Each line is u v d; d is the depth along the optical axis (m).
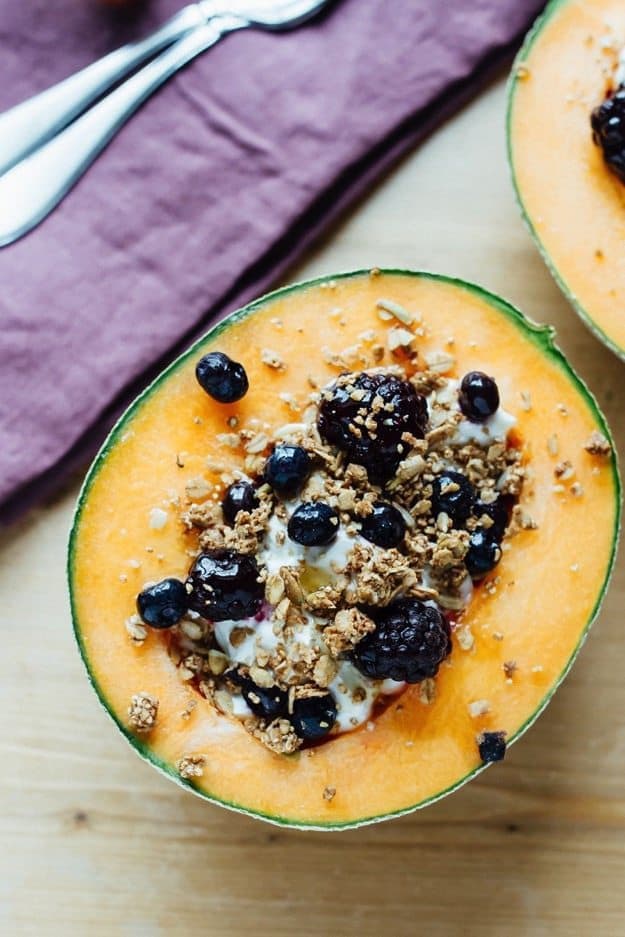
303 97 0.53
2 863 0.51
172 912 0.51
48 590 0.52
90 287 0.52
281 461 0.45
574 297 0.48
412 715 0.46
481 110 0.53
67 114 0.52
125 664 0.45
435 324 0.47
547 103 0.49
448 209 0.53
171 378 0.46
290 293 0.46
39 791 0.51
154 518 0.46
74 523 0.46
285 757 0.45
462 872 0.51
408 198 0.53
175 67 0.52
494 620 0.46
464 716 0.46
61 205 0.52
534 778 0.52
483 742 0.45
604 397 0.53
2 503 0.51
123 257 0.52
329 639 0.44
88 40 0.52
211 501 0.46
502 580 0.46
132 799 0.51
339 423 0.45
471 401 0.46
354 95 0.53
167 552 0.46
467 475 0.47
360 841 0.51
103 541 0.46
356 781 0.45
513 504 0.47
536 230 0.49
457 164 0.53
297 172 0.52
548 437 0.46
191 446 0.46
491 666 0.46
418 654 0.44
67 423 0.51
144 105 0.52
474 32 0.53
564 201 0.49
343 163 0.52
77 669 0.52
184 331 0.52
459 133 0.53
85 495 0.46
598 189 0.49
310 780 0.45
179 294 0.52
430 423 0.46
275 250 0.52
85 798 0.51
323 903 0.51
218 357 0.45
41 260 0.52
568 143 0.49
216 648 0.46
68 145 0.52
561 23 0.49
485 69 0.53
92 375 0.51
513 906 0.51
